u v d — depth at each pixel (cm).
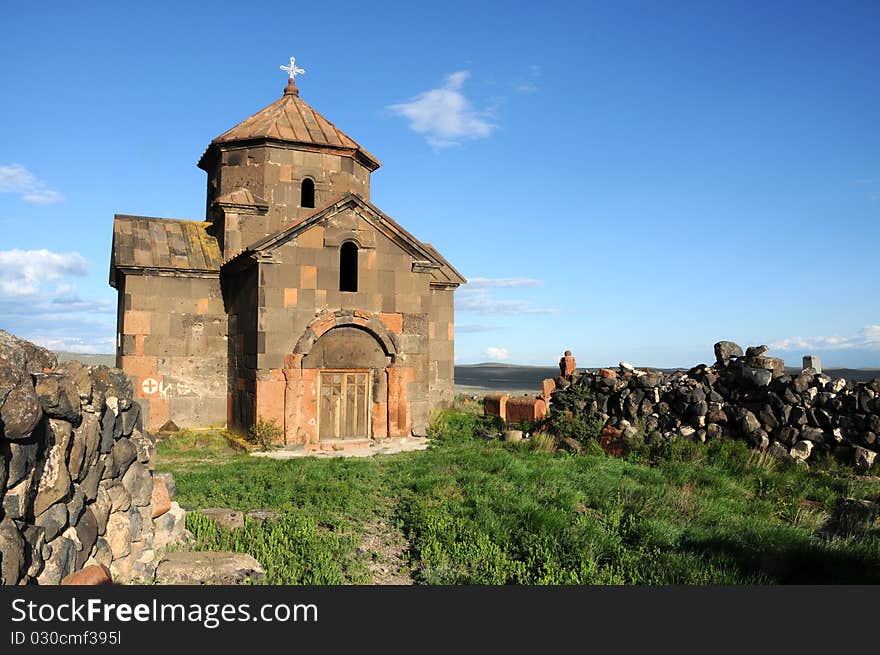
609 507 930
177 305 1873
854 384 1299
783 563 694
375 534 860
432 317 2391
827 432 1260
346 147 2030
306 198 2062
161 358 1848
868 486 1054
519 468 1223
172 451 1619
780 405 1327
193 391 1881
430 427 1864
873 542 747
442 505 965
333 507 979
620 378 1625
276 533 809
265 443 1620
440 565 710
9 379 394
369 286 1780
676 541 782
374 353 1797
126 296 1817
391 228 1802
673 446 1352
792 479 1113
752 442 1319
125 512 633
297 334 1684
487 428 1888
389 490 1106
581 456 1412
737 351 1517
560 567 696
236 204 1905
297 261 1692
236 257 1744
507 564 710
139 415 718
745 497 1044
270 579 657
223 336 1925
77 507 509
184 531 769
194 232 2011
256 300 1666
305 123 2081
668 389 1512
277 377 1659
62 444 478
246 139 1955
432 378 2378
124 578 596
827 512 938
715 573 664
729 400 1427
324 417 1736
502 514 898
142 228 1941
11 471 401
